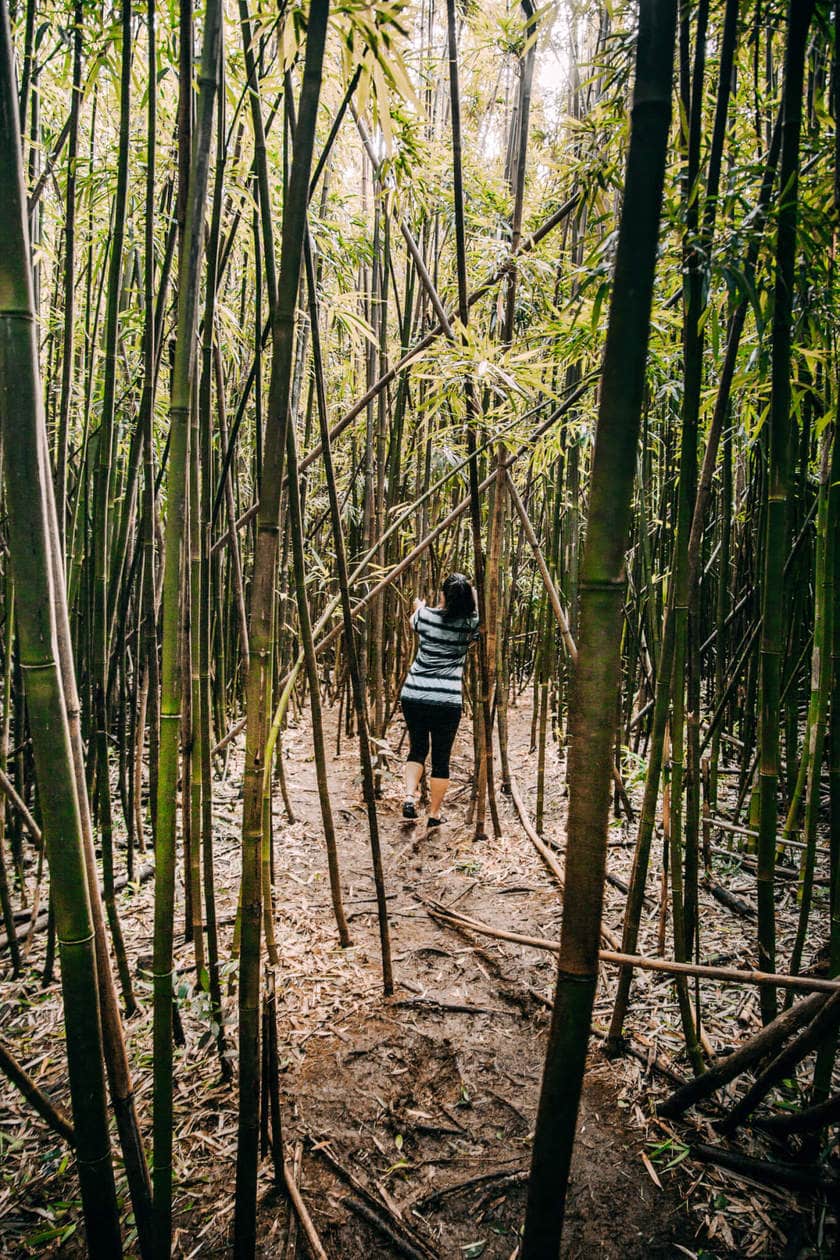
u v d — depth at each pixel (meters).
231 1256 1.40
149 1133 1.65
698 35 1.36
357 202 4.30
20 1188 1.52
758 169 1.43
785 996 1.85
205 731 1.97
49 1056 1.89
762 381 1.94
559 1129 0.96
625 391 0.82
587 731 0.89
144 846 3.09
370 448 4.24
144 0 1.67
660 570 3.46
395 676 5.27
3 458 0.90
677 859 1.73
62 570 1.17
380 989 2.24
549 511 4.54
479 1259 1.42
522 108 2.79
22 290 0.88
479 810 3.37
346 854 3.26
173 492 1.16
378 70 1.30
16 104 0.86
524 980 2.27
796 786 2.59
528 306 3.42
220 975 2.22
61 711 0.96
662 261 1.88
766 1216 1.45
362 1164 1.63
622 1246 1.42
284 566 4.29
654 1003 2.07
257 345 2.05
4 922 2.28
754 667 3.02
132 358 3.12
